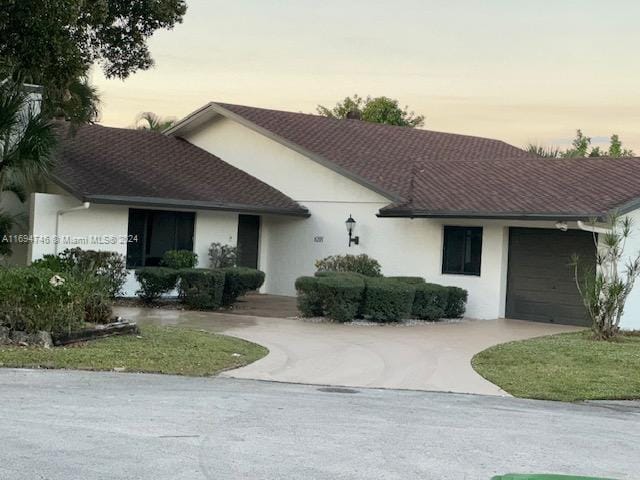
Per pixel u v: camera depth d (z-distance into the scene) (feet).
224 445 25.73
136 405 30.94
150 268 66.69
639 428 32.22
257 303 73.31
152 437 26.21
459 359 47.55
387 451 26.22
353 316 61.52
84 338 44.93
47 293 43.32
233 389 36.04
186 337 48.60
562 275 65.51
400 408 33.88
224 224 79.51
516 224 66.59
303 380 39.91
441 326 62.18
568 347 51.19
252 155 86.53
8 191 69.21
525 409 35.24
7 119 55.16
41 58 56.49
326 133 87.86
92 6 59.26
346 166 77.66
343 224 78.38
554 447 28.09
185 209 73.26
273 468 23.44
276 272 84.07
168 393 33.86
